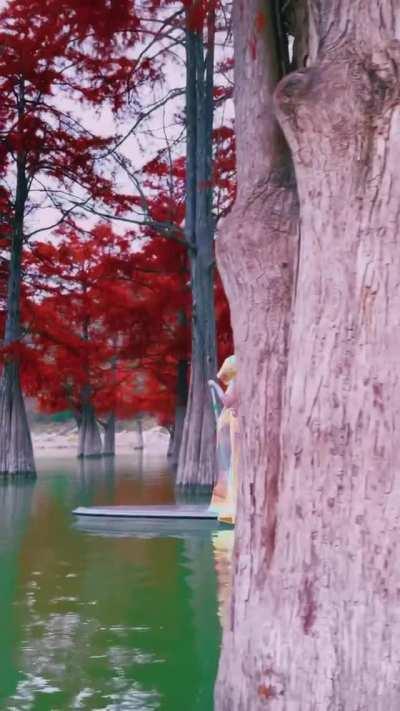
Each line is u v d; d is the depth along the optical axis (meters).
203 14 9.79
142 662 4.98
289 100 3.28
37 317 26.33
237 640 3.38
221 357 23.53
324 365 3.16
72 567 8.04
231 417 10.97
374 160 3.15
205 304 17.47
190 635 5.54
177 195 23.03
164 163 21.20
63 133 19.70
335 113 3.18
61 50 17.61
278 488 3.35
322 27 3.38
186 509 11.84
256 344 3.55
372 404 3.08
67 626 5.82
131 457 38.28
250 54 3.82
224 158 18.50
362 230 3.16
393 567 3.04
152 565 8.11
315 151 3.25
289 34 3.89
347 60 3.21
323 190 3.23
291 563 3.17
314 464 3.14
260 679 3.20
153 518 11.38
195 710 4.16
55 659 5.04
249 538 3.46
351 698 3.02
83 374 29.42
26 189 21.38
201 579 7.38
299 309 3.29
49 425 67.75
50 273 24.97
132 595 6.77
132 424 69.56
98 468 26.75
